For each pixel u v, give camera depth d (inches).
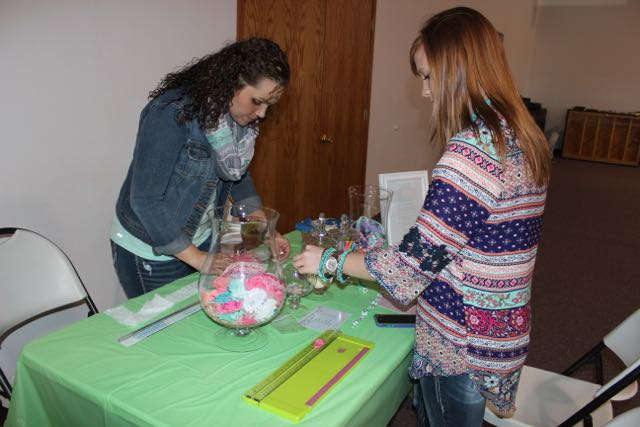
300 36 127.5
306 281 53.9
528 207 38.1
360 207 63.4
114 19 83.1
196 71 55.5
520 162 37.3
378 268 39.6
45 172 78.3
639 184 296.7
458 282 39.6
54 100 77.2
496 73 38.5
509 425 55.4
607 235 195.0
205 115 53.5
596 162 373.4
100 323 46.9
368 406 40.5
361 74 156.8
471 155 36.4
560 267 157.8
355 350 43.9
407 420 80.0
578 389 61.8
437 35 39.3
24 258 61.0
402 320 49.5
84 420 39.2
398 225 63.8
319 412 35.5
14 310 59.2
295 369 40.5
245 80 52.0
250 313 41.6
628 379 48.6
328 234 57.9
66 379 38.4
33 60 73.4
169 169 53.7
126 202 60.8
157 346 43.2
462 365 40.9
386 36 167.2
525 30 348.5
